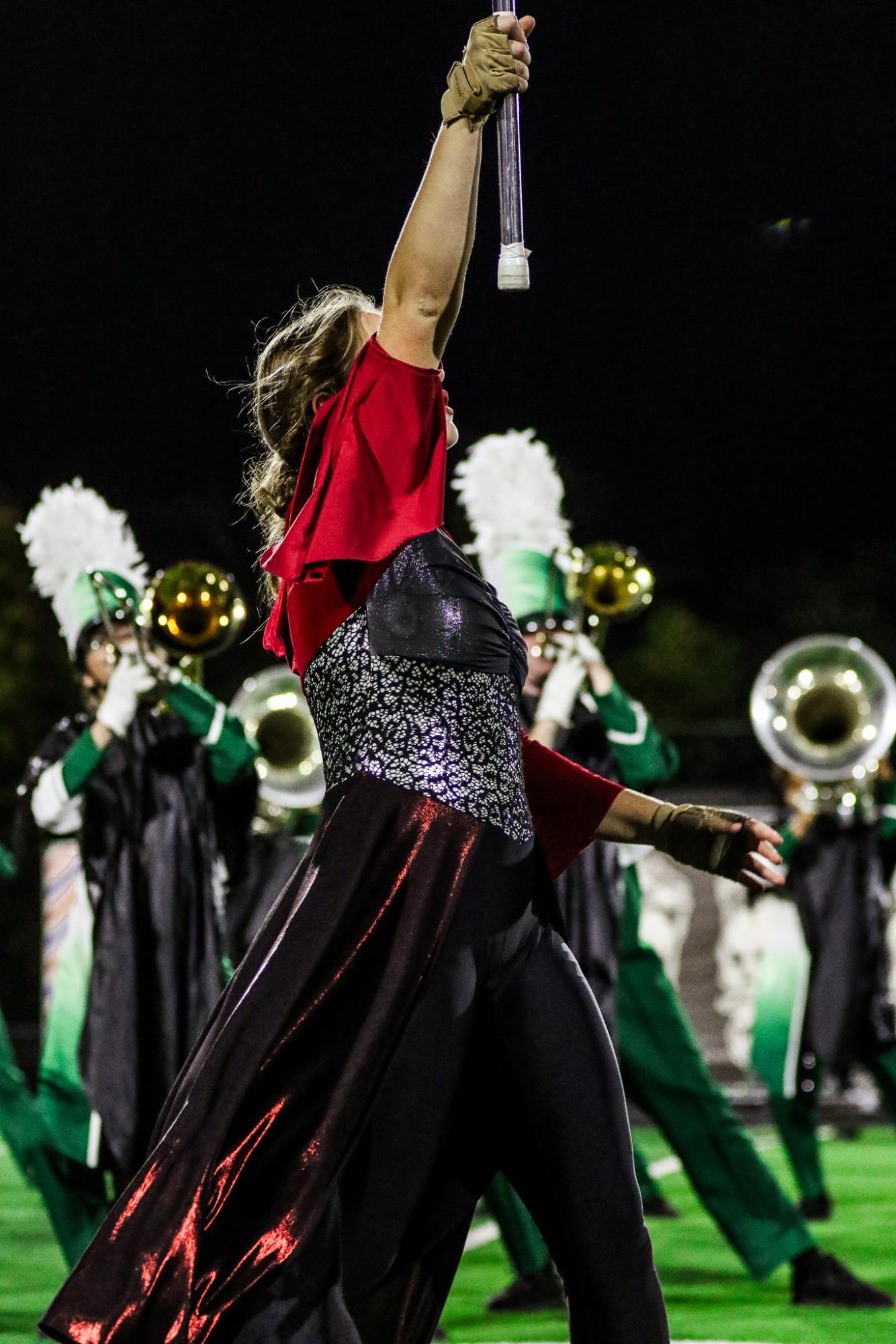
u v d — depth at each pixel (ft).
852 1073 56.65
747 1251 30.14
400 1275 14.51
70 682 77.36
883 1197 42.01
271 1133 12.84
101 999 27.14
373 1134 13.46
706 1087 30.60
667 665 84.28
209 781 28.19
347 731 13.91
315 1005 13.03
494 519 30.99
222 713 28.19
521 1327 28.14
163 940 27.37
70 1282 12.54
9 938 69.62
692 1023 60.29
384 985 13.11
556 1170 14.14
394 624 13.75
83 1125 27.63
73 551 29.63
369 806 13.55
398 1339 14.43
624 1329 14.17
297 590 14.37
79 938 28.58
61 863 28.89
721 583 93.61
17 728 76.43
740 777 70.69
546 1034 14.05
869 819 38.29
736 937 60.13
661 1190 44.78
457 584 13.92
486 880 13.69
